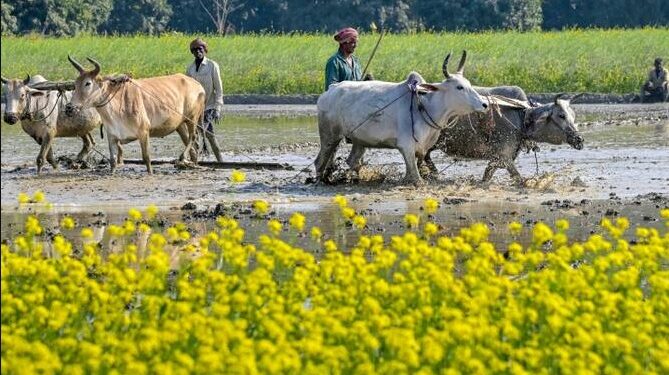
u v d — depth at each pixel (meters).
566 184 39.53
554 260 19.94
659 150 50.75
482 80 91.62
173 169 44.53
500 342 17.12
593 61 95.12
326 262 19.89
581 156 48.62
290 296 18.86
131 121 42.00
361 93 38.31
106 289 19.61
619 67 92.94
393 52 97.31
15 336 16.55
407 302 18.56
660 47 98.56
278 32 144.88
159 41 105.44
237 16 159.38
